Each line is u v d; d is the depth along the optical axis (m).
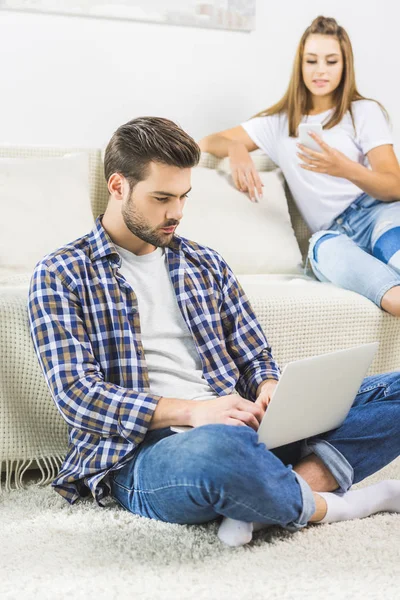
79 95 2.89
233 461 1.27
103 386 1.43
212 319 1.63
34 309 1.48
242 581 1.21
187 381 1.57
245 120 3.18
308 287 2.31
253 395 1.61
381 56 3.38
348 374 1.48
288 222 2.80
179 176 1.47
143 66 2.98
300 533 1.41
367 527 1.46
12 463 1.71
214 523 1.43
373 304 2.29
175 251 1.64
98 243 1.55
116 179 1.52
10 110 2.80
